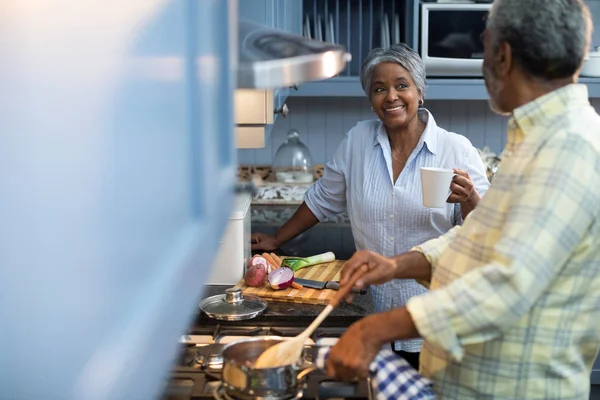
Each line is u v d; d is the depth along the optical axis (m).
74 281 0.39
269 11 1.88
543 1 1.24
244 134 2.15
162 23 0.62
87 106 0.42
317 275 2.46
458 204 2.49
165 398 1.44
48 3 0.37
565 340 1.29
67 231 0.39
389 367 1.32
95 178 0.43
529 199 1.17
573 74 1.29
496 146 4.10
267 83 0.97
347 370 1.18
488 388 1.32
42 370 0.36
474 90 3.58
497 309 1.13
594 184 1.17
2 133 0.33
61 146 0.38
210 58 0.84
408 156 2.48
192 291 0.73
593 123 1.23
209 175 0.83
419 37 3.59
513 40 1.26
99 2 0.45
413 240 2.47
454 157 2.43
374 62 2.40
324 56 1.07
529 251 1.13
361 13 3.82
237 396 1.42
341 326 2.03
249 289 2.27
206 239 0.81
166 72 0.64
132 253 0.52
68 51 0.40
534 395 1.31
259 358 1.43
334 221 3.47
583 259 1.25
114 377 0.45
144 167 0.56
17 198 0.34
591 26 1.30
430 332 1.14
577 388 1.33
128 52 0.51
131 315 0.52
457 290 1.14
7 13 0.34
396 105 2.38
